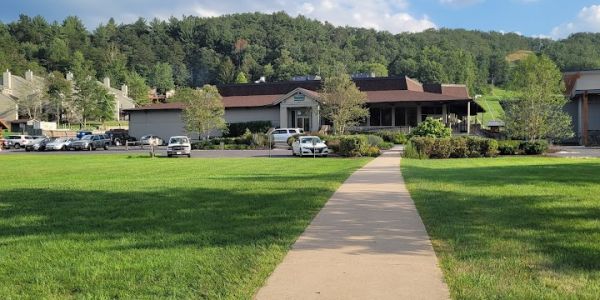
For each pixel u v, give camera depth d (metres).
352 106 48.47
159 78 157.88
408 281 5.79
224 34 178.50
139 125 64.31
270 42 171.25
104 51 154.25
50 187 15.52
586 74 44.56
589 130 46.19
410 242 7.68
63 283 5.88
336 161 28.41
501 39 197.88
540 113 34.00
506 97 41.84
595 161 25.62
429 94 56.19
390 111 56.59
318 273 6.13
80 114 90.19
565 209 10.26
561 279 5.77
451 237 7.91
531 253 6.88
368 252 7.10
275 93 64.94
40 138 57.03
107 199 12.52
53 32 160.62
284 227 8.81
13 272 6.32
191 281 5.84
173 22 190.88
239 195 13.02
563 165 22.33
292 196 12.71
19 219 9.88
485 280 5.73
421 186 14.65
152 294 5.44
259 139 48.47
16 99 88.00
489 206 10.77
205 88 53.06
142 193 13.58
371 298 5.24
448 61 130.62
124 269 6.35
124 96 115.19
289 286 5.66
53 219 9.86
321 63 143.75
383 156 32.53
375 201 11.80
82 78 90.12
